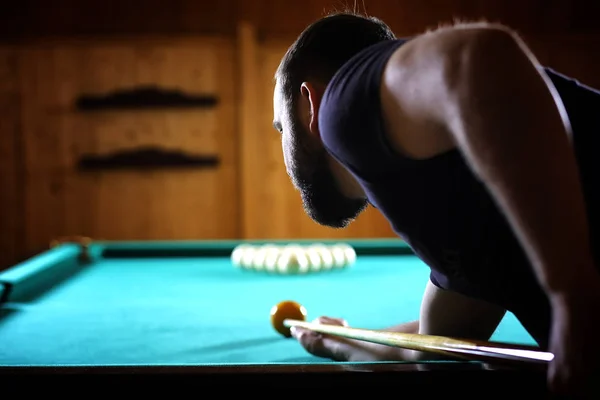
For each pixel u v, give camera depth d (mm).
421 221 850
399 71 723
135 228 5547
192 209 5543
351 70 788
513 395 873
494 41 671
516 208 652
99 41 5457
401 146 762
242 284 2432
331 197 986
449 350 958
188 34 5527
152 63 5473
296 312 1555
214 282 2484
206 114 5500
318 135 882
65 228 5535
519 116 646
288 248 2750
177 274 2689
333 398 878
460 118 664
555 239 645
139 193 5535
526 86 656
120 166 5504
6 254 5527
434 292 1198
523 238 663
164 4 5520
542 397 864
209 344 1487
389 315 1865
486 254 851
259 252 2752
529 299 880
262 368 895
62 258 2705
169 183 5535
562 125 664
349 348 1313
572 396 652
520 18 5512
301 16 5535
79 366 917
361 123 762
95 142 5496
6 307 1959
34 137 5488
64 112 5480
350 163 820
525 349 859
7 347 1465
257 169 5504
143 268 2865
